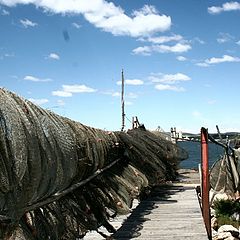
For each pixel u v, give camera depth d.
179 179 15.98
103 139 8.10
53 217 4.72
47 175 4.15
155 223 8.00
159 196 11.62
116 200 7.81
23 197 3.66
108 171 8.58
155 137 12.76
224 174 10.96
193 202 10.57
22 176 3.45
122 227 7.62
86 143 6.25
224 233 9.64
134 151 10.70
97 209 6.80
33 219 4.10
